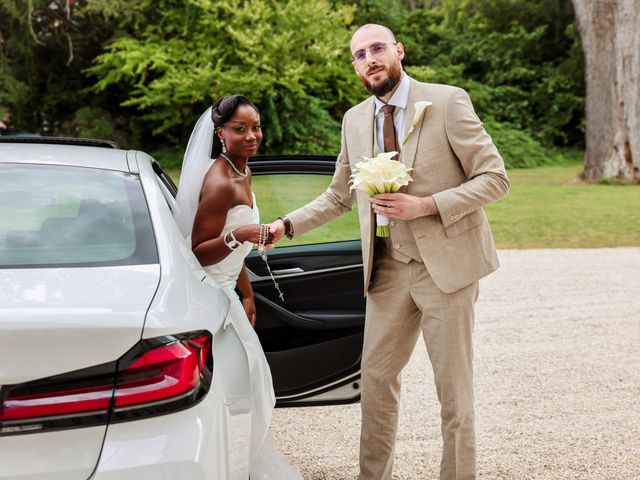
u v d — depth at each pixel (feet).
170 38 76.69
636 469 10.63
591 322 20.03
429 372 15.56
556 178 76.74
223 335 6.28
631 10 67.72
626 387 14.52
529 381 14.85
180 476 4.91
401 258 8.84
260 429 7.18
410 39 107.76
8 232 6.24
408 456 11.10
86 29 77.82
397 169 8.18
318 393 10.66
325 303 11.05
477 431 12.12
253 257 10.90
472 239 8.69
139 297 5.43
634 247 34.60
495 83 112.27
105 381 4.89
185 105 76.18
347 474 10.52
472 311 8.77
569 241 36.45
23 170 7.25
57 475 4.72
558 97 107.45
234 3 71.72
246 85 71.36
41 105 79.92
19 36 75.56
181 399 5.09
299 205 11.36
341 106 88.22
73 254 6.09
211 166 8.58
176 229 7.00
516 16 117.80
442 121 8.54
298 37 74.38
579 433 12.05
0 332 4.68
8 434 4.69
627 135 69.26
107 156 8.03
